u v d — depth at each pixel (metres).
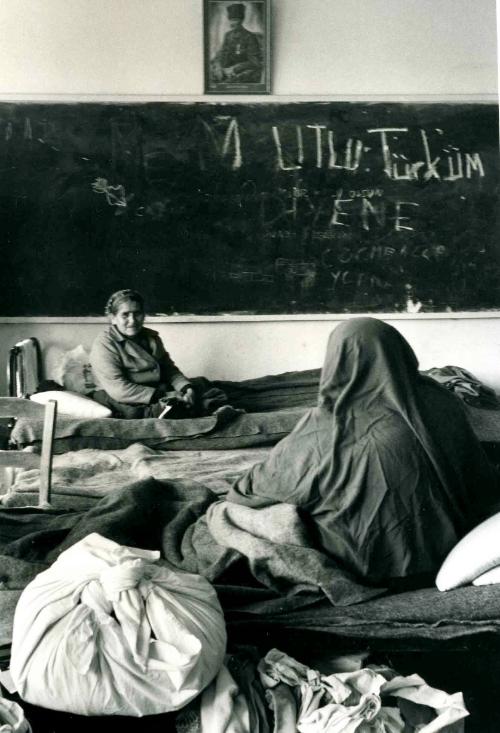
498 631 2.77
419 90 4.16
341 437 2.97
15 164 4.04
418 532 2.93
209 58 4.09
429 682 2.85
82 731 2.64
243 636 2.87
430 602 2.83
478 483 3.05
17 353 3.89
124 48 4.07
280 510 2.97
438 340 4.18
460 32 4.15
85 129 4.06
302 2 4.11
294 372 4.10
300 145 4.13
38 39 4.04
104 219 4.08
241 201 4.12
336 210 4.15
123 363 3.90
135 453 3.57
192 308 4.11
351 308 4.15
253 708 2.66
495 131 4.17
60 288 4.06
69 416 3.70
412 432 2.95
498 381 4.18
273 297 4.14
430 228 4.17
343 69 4.14
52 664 2.55
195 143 4.10
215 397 3.89
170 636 2.61
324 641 2.85
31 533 3.07
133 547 3.06
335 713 2.59
